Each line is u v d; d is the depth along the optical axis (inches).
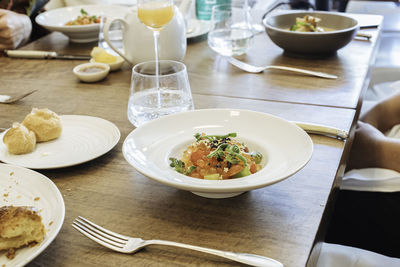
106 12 76.6
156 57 48.1
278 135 32.3
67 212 27.8
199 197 29.0
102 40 59.2
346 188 50.5
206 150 30.1
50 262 23.6
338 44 53.8
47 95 47.5
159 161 29.9
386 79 87.8
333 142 35.3
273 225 26.0
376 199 53.9
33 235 23.7
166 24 47.9
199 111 35.1
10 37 66.7
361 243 55.1
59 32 67.4
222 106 42.9
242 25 57.8
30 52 60.1
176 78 37.0
